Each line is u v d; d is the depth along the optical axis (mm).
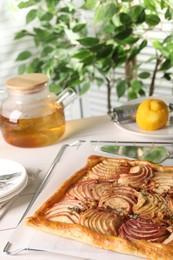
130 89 1702
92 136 1224
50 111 1165
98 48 1589
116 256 819
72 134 1244
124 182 984
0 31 1813
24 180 1016
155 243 820
